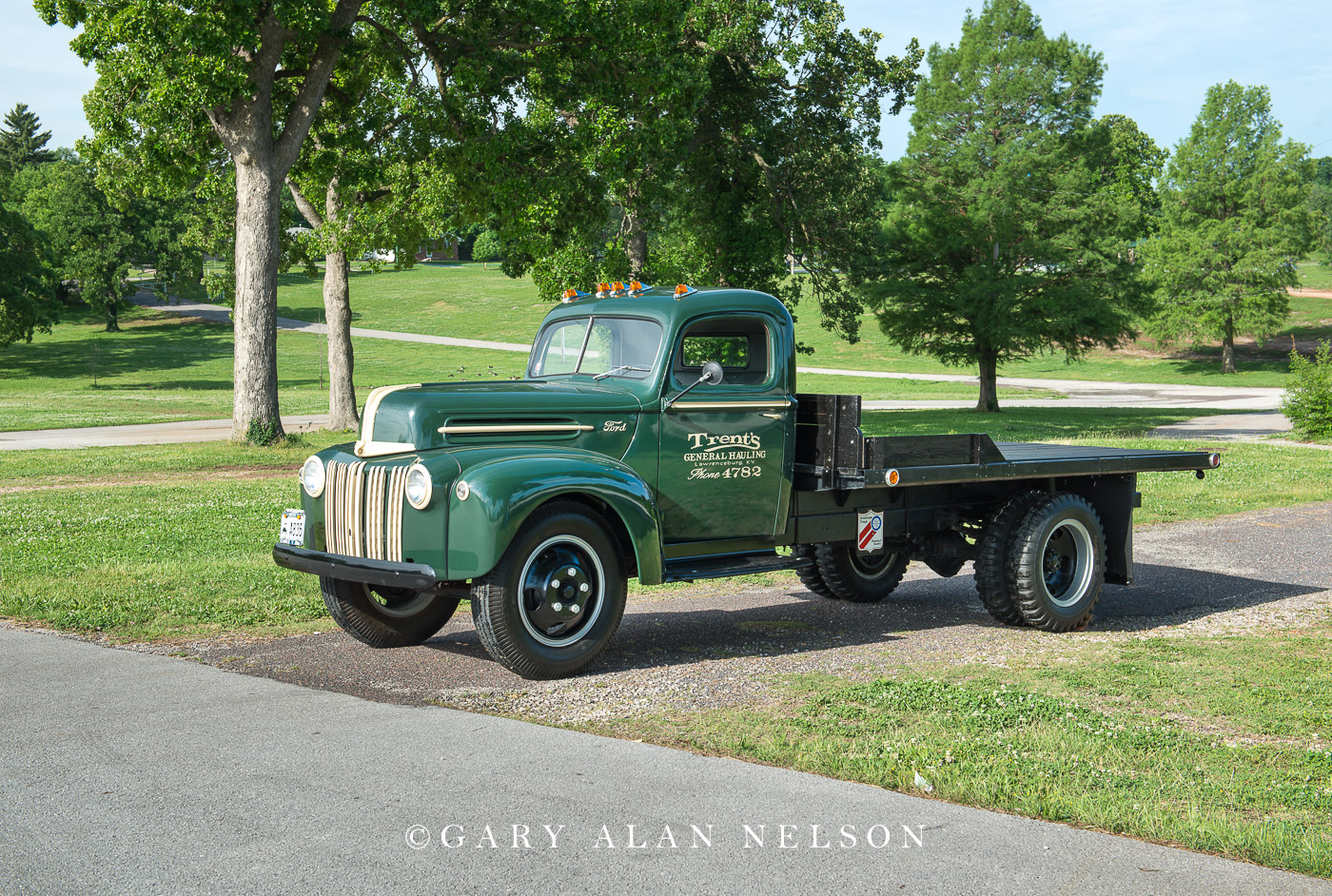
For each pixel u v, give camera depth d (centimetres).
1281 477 1784
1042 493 784
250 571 940
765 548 723
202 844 370
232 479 1783
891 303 4341
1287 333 8456
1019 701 548
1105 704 565
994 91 4009
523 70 2447
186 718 522
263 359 2297
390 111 2694
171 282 9119
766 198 3269
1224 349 7406
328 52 2244
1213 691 593
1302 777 449
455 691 579
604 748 477
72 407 4184
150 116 2042
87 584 876
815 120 3133
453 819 393
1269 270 6931
